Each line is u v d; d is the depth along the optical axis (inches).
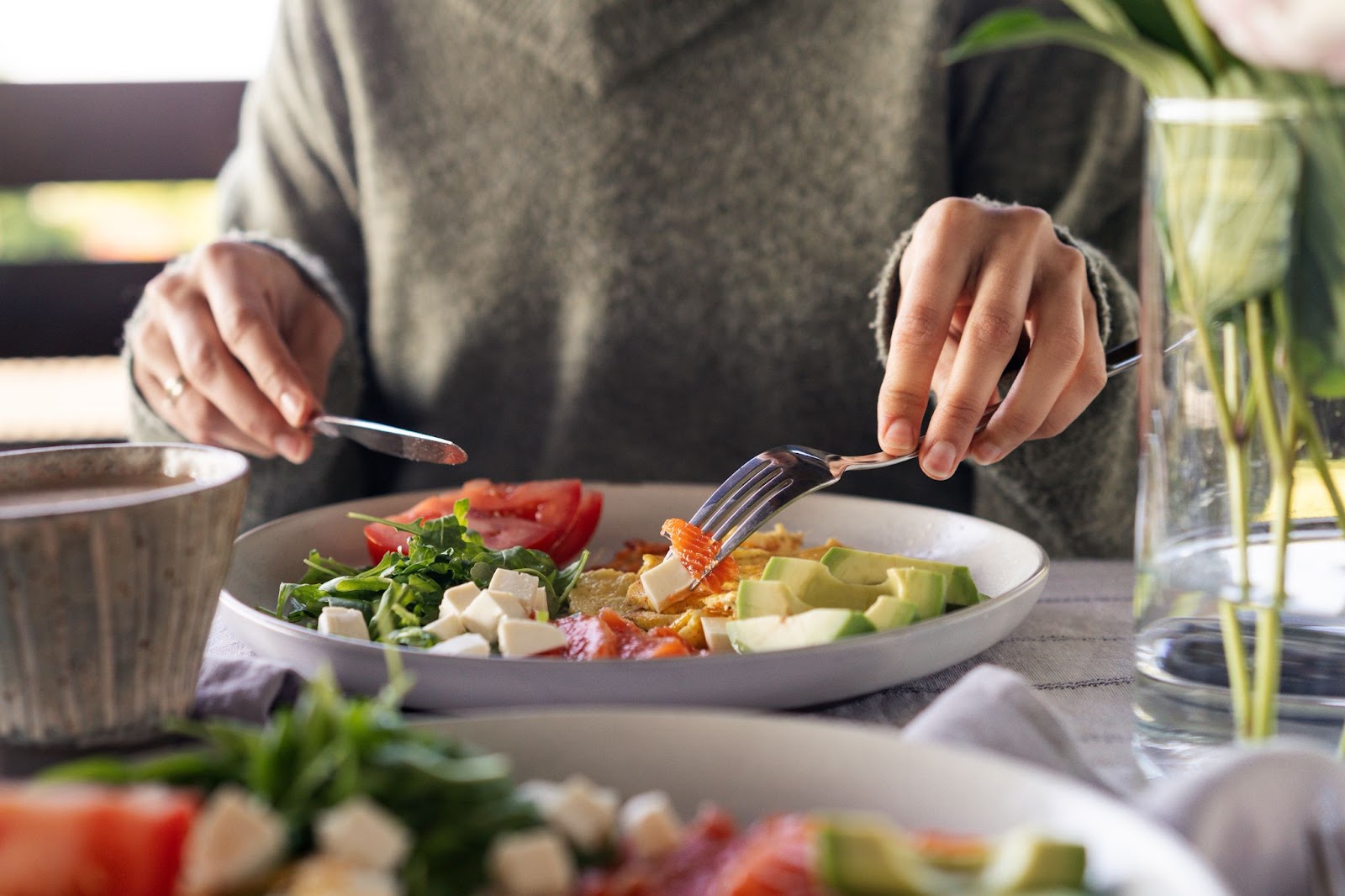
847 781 18.7
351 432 32.8
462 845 17.1
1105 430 42.8
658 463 50.4
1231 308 20.5
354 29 51.1
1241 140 20.0
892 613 25.6
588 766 19.2
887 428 28.8
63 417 74.6
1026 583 26.7
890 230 48.1
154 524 21.3
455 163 51.0
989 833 18.0
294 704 23.8
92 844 16.1
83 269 64.4
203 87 63.8
